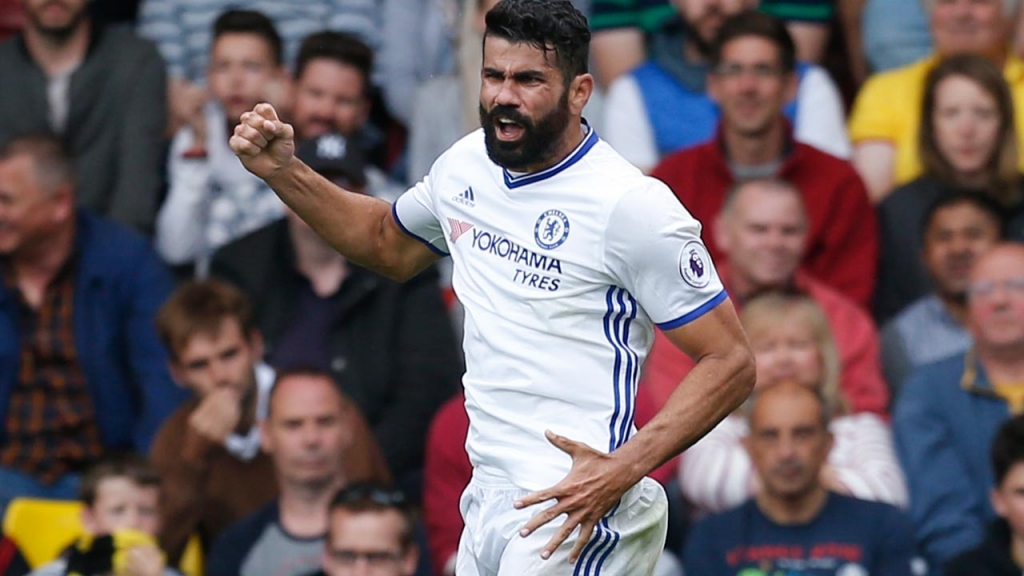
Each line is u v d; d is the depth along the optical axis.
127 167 31.98
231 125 31.83
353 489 25.69
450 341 29.19
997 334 27.83
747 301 28.75
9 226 28.66
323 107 31.55
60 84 32.22
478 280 17.47
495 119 16.83
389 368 28.80
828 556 25.70
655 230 16.66
